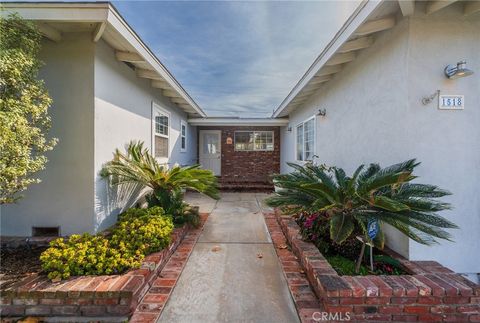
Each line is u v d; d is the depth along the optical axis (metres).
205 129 11.06
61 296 2.02
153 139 5.60
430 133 2.71
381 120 3.20
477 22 2.68
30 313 2.04
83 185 3.33
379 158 3.26
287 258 3.09
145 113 5.16
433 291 1.96
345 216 2.47
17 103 2.34
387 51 3.07
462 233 2.72
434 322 1.96
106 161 3.62
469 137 2.72
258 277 2.67
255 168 11.06
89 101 3.30
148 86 5.30
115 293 2.01
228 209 5.82
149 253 2.73
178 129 7.95
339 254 2.84
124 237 2.73
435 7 2.56
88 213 3.33
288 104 7.56
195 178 4.11
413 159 2.50
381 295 1.96
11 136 2.18
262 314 2.09
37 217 3.34
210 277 2.66
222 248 3.44
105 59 3.58
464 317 1.96
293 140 8.64
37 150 2.67
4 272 2.40
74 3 2.82
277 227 4.35
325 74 4.75
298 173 3.20
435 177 2.71
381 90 3.20
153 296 2.30
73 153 3.32
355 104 3.91
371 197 2.26
